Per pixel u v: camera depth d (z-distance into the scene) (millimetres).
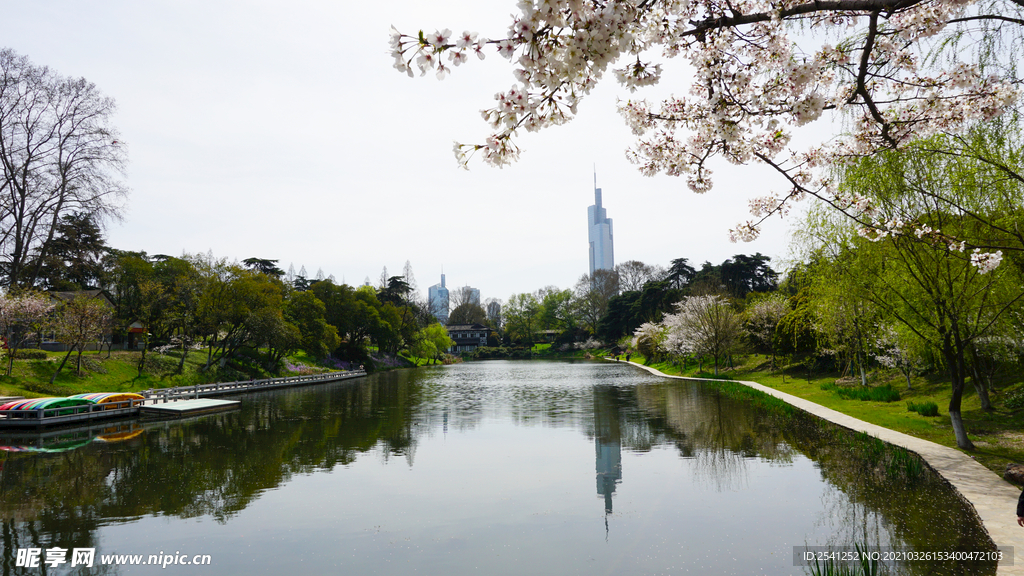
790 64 4516
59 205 25547
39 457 13219
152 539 7758
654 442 14234
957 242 6465
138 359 30453
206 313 33469
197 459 12891
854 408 17656
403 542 7555
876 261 13117
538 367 61281
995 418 13719
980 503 7754
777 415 17969
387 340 62656
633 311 74812
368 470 11680
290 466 12102
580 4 3039
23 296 24203
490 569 6625
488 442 14773
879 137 6098
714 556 6816
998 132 9570
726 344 35875
